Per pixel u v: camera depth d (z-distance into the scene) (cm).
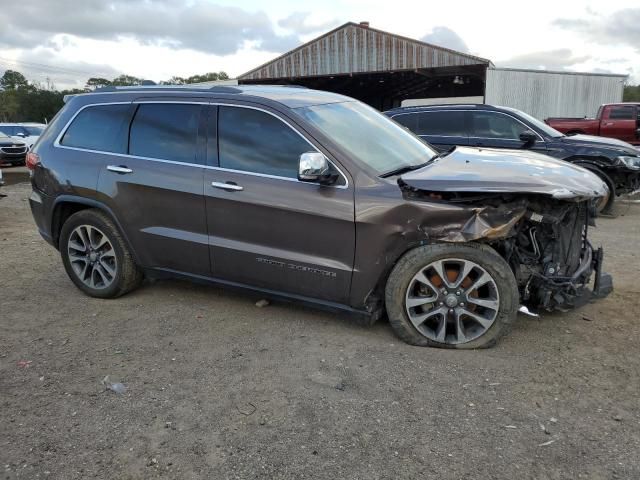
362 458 263
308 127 384
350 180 368
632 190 862
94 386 334
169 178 426
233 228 407
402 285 368
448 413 298
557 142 873
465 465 256
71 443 279
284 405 309
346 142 390
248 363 360
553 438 275
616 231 763
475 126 899
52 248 679
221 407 309
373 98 4119
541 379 331
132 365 360
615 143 884
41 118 8431
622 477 246
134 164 443
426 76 3067
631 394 313
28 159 508
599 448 267
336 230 371
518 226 371
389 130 457
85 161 465
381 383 330
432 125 927
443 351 370
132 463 263
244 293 429
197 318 437
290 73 3030
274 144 394
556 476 248
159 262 452
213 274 431
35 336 408
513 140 877
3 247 686
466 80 3331
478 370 343
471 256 357
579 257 389
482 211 347
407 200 355
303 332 405
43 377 346
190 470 258
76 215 478
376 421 292
